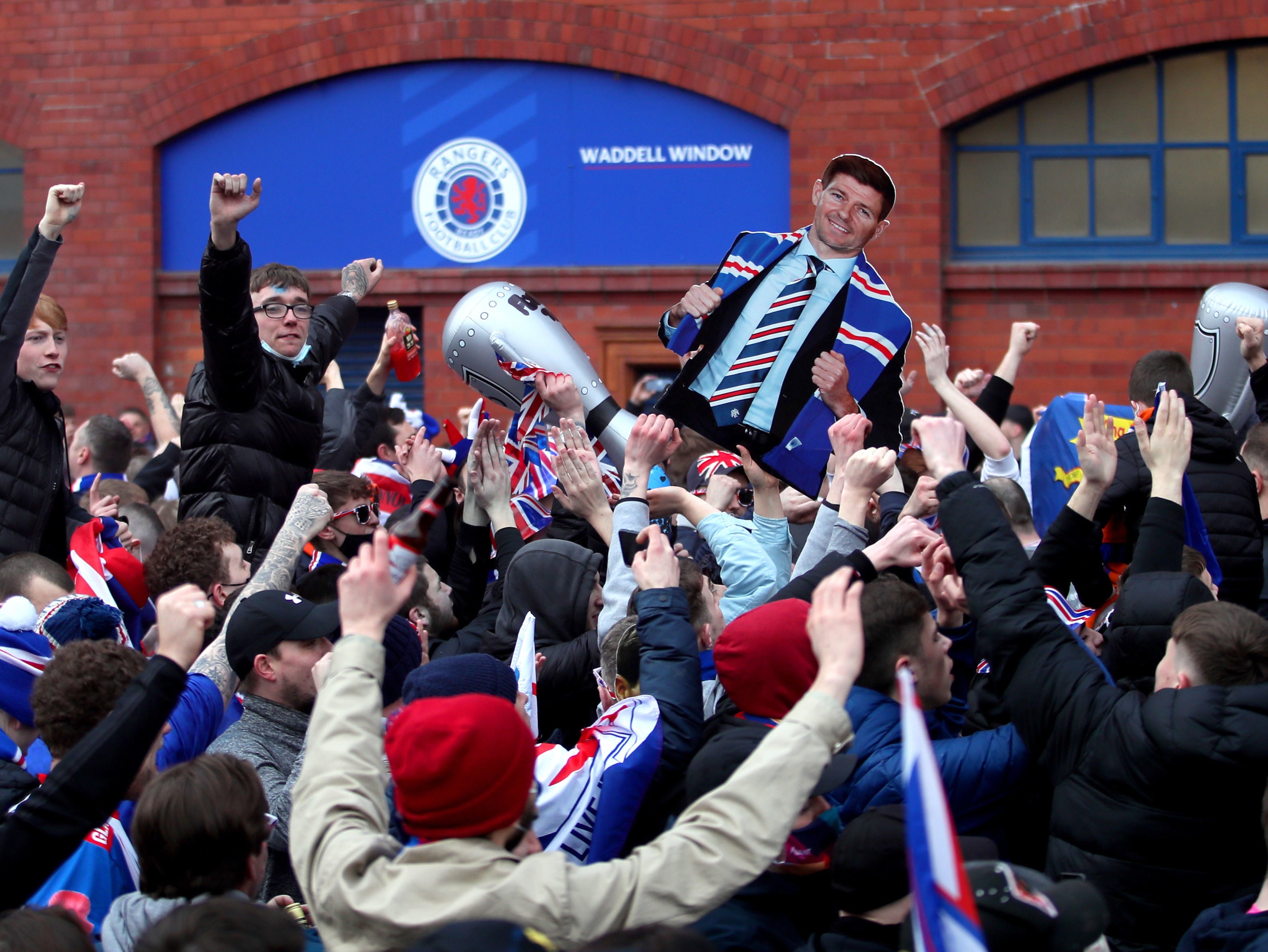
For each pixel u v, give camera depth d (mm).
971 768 3805
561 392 6172
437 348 14750
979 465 8969
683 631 3912
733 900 3490
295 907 3750
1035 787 3955
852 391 6207
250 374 6363
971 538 3779
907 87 14172
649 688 3838
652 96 14484
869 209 6164
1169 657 3660
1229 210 14344
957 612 4344
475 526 6219
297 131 14852
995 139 14547
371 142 14758
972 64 14109
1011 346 8445
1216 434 6133
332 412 9070
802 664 3574
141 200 14898
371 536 6453
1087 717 3582
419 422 10312
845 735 2967
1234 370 8070
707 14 14281
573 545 5312
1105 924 2842
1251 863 3459
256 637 4418
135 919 3268
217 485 6680
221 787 3273
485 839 2863
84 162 14969
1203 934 3207
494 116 14633
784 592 4082
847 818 3820
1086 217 14508
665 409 6266
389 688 4594
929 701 4004
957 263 14438
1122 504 6074
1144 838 3455
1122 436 6414
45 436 6512
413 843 3580
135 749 3271
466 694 3611
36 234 6027
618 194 14539
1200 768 3352
